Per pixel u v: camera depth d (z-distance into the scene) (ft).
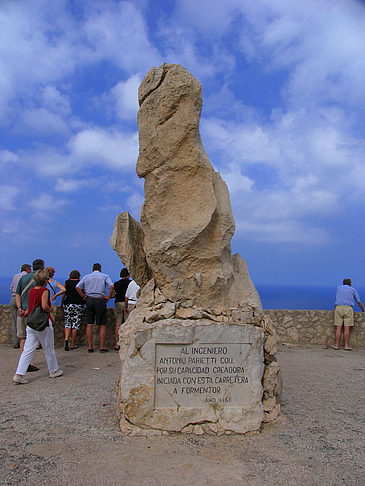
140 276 17.22
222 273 14.38
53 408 15.49
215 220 14.64
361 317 32.73
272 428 13.62
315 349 32.22
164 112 14.60
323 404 16.90
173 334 13.10
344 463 11.00
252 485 9.70
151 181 14.73
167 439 12.39
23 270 30.14
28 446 11.78
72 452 11.35
